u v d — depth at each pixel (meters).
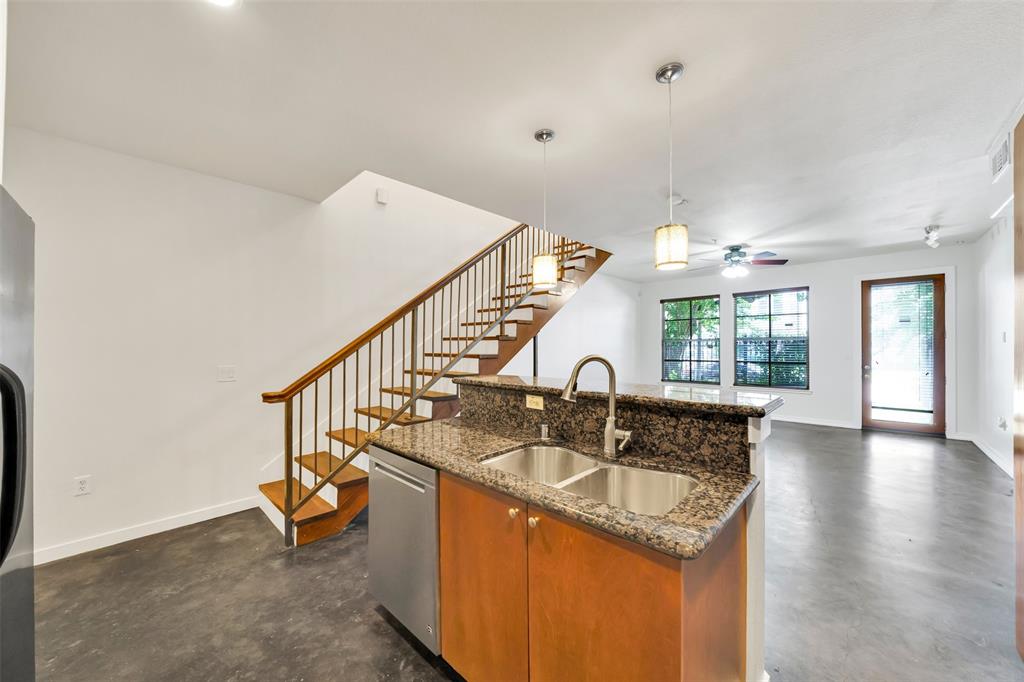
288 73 1.88
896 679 1.56
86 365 2.61
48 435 2.49
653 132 2.34
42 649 1.74
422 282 4.41
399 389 3.61
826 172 2.87
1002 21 1.54
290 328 3.48
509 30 1.61
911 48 1.69
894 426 5.61
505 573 1.35
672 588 0.97
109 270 2.69
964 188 3.17
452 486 1.54
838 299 5.98
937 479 3.74
